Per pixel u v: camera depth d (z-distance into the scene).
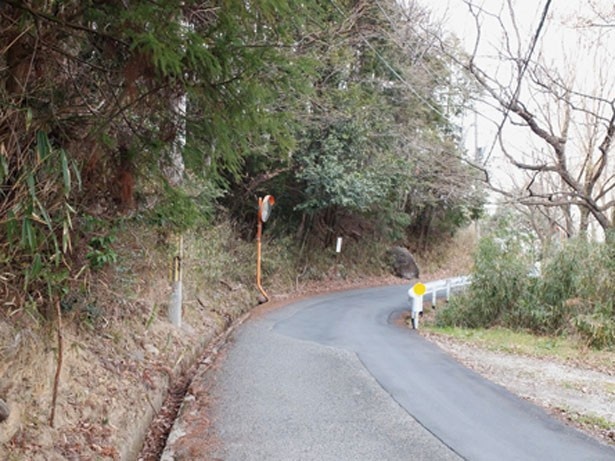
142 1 2.13
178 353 5.53
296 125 3.52
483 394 4.93
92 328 4.20
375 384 5.07
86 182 2.84
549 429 4.00
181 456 3.23
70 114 2.52
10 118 2.22
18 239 2.35
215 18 2.43
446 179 10.99
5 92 2.16
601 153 9.82
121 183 2.90
